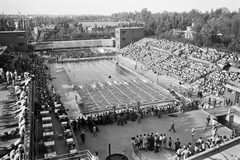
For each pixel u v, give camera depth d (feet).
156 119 125.39
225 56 217.36
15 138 71.82
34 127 86.69
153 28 423.64
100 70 247.09
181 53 255.29
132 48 335.26
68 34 476.95
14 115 84.99
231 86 146.51
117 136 105.60
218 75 181.06
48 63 277.03
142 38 380.37
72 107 141.38
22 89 104.22
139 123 119.96
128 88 184.85
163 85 187.21
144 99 159.22
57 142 84.38
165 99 158.51
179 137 105.40
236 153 91.20
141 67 249.14
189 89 170.91
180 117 128.16
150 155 90.27
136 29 373.61
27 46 328.90
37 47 361.51
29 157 60.75
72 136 90.99
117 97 163.43
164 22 454.40
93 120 116.47
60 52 353.10
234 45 241.76
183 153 79.30
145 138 94.38
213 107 142.41
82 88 183.32
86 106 145.48
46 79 197.06
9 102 96.68
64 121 99.45
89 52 351.46
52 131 88.17
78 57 308.60
